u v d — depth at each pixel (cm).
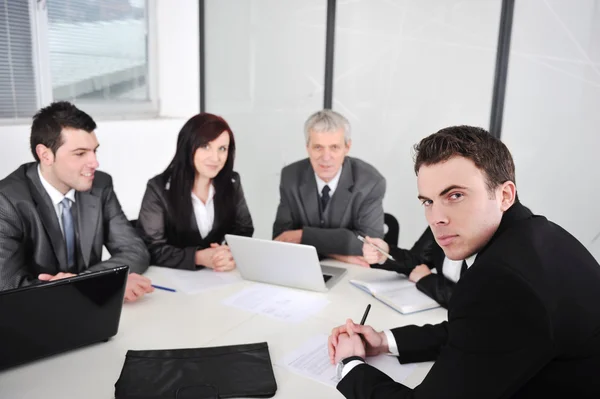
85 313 131
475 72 313
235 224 245
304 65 358
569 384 89
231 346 133
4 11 292
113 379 119
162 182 226
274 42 365
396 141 343
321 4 343
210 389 112
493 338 87
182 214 224
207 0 383
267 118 380
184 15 388
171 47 394
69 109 179
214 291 177
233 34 379
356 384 109
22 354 123
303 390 115
